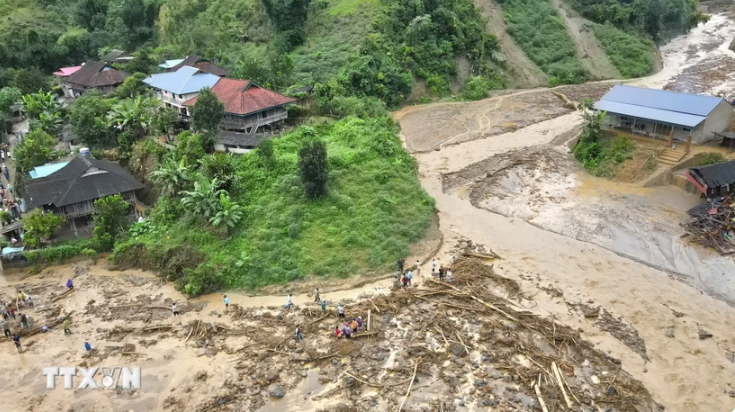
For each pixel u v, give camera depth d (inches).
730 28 5541.3
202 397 1284.4
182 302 1673.2
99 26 4810.5
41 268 1895.9
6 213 2126.0
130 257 1892.2
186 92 2568.9
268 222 1903.3
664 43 5054.1
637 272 1731.1
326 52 3560.5
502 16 4409.5
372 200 2043.6
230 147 2292.1
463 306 1572.3
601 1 4845.0
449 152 2726.4
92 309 1657.2
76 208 2031.3
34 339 1521.9
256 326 1535.4
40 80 3585.1
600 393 1253.7
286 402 1256.8
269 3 3821.4
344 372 1338.6
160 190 2199.8
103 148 2568.9
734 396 1244.5
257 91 2485.2
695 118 2317.9
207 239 1868.8
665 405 1226.6
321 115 2667.3
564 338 1428.4
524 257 1838.1
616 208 2113.7
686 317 1514.5
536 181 2386.8
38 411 1263.5
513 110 3329.2
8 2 4977.9
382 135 2444.6
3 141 3046.3
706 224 1934.1
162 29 4586.6
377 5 3887.8
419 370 1330.0
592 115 2551.7
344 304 1610.5
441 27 3860.7
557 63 4138.8
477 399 1235.9
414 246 1902.1
